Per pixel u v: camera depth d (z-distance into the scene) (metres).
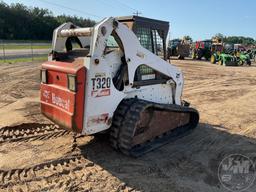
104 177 5.02
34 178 4.88
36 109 8.79
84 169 5.25
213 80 16.16
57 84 5.42
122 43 5.42
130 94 5.81
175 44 31.53
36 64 20.89
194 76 17.59
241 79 16.84
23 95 10.82
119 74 5.53
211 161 5.86
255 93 12.70
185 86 14.06
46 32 77.00
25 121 7.57
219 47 30.45
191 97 11.66
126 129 5.42
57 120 5.43
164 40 6.57
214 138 7.08
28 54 29.64
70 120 5.00
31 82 13.52
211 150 6.37
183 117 7.07
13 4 77.19
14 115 8.11
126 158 5.72
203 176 5.27
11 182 4.73
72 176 5.00
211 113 9.38
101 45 5.02
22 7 78.25
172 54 31.47
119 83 5.52
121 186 4.77
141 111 5.40
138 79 5.90
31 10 80.12
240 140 7.04
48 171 5.12
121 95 5.54
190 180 5.11
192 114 7.25
